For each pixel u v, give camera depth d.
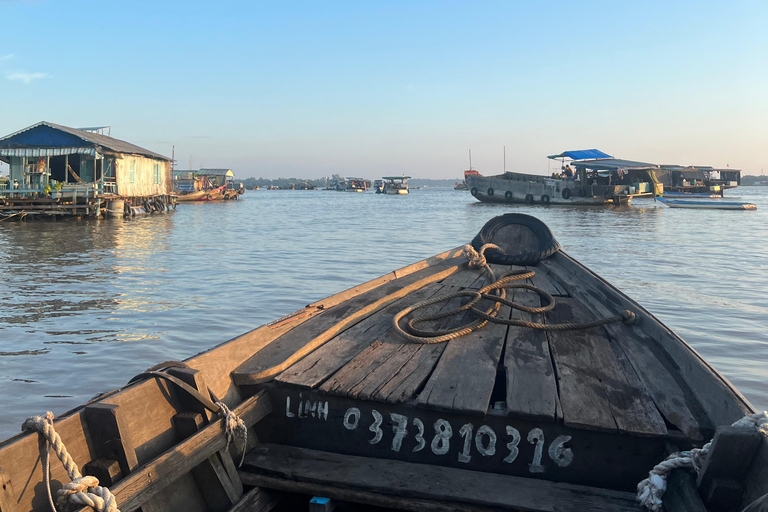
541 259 8.11
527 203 51.34
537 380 3.71
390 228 30.30
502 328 4.92
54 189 31.09
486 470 3.28
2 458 2.38
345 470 3.26
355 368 3.91
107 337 8.63
